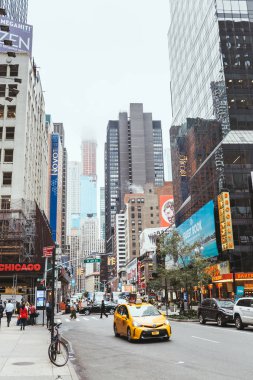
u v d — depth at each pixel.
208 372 9.97
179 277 36.88
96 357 13.30
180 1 92.06
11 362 11.27
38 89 80.06
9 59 65.81
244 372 9.88
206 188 65.75
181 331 21.78
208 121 68.00
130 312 17.98
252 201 57.75
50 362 11.22
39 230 59.59
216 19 67.62
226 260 54.94
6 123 62.53
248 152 60.38
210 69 69.81
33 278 52.41
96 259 45.03
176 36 94.75
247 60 65.75
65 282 103.56
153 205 183.00
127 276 174.25
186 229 72.44
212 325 27.08
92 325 29.47
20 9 102.69
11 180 59.97
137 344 16.25
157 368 10.77
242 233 55.69
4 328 26.66
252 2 69.00
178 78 90.62
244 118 62.91
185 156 79.81
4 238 53.12
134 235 185.00
